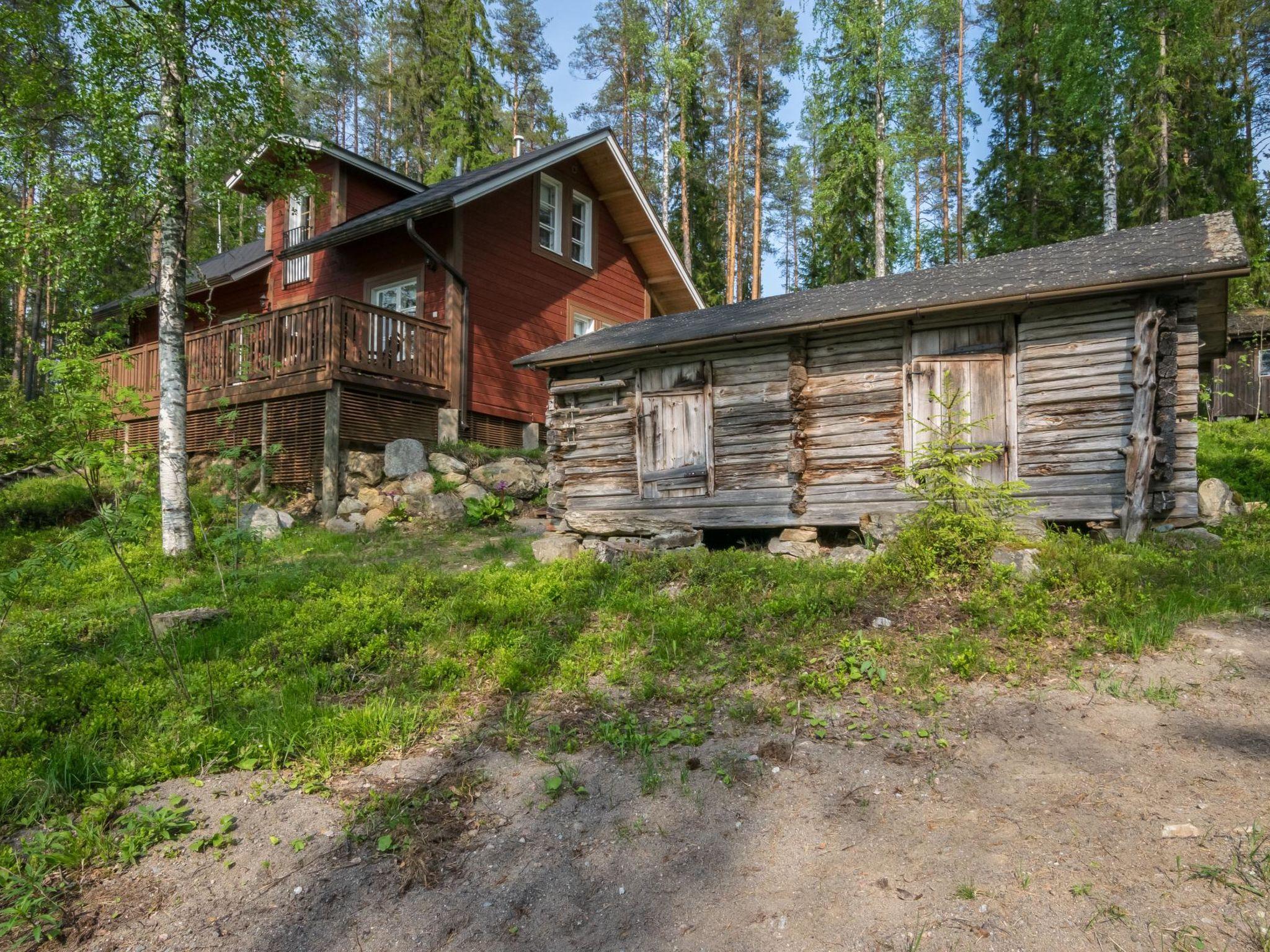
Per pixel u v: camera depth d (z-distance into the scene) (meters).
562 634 6.14
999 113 27.98
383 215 14.97
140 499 6.11
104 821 3.75
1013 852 3.07
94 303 10.59
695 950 2.78
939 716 4.33
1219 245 7.47
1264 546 7.00
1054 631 5.25
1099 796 3.41
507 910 3.12
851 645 5.23
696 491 10.35
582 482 11.38
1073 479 8.07
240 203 11.23
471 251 15.77
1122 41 18.41
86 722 4.65
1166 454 7.62
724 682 4.97
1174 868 2.87
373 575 8.25
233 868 3.45
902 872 3.04
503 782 4.06
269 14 10.23
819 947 2.71
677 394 10.57
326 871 3.41
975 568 6.36
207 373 15.02
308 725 4.61
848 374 9.34
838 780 3.78
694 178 31.27
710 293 30.94
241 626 6.41
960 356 8.71
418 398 14.51
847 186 23.97
